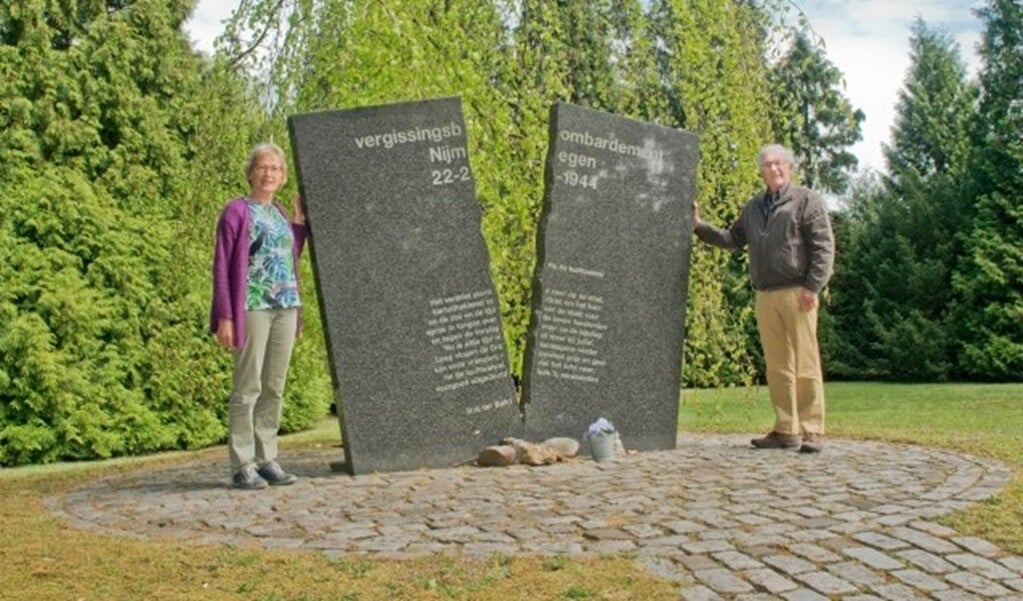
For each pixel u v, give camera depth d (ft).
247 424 18.75
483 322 21.68
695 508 15.39
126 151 36.27
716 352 28.12
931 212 75.25
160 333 36.01
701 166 26.14
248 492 18.17
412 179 21.43
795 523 14.29
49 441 33.63
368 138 21.21
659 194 23.63
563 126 22.79
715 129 26.32
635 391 23.08
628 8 27.48
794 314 21.88
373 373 20.84
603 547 13.26
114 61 35.99
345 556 13.08
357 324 20.84
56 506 17.88
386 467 20.67
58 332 33.96
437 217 21.52
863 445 23.08
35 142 34.27
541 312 22.48
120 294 35.55
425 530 14.47
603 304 22.97
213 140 26.27
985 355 70.90
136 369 35.94
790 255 21.72
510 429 21.76
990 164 72.69
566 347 22.65
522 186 25.66
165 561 13.01
